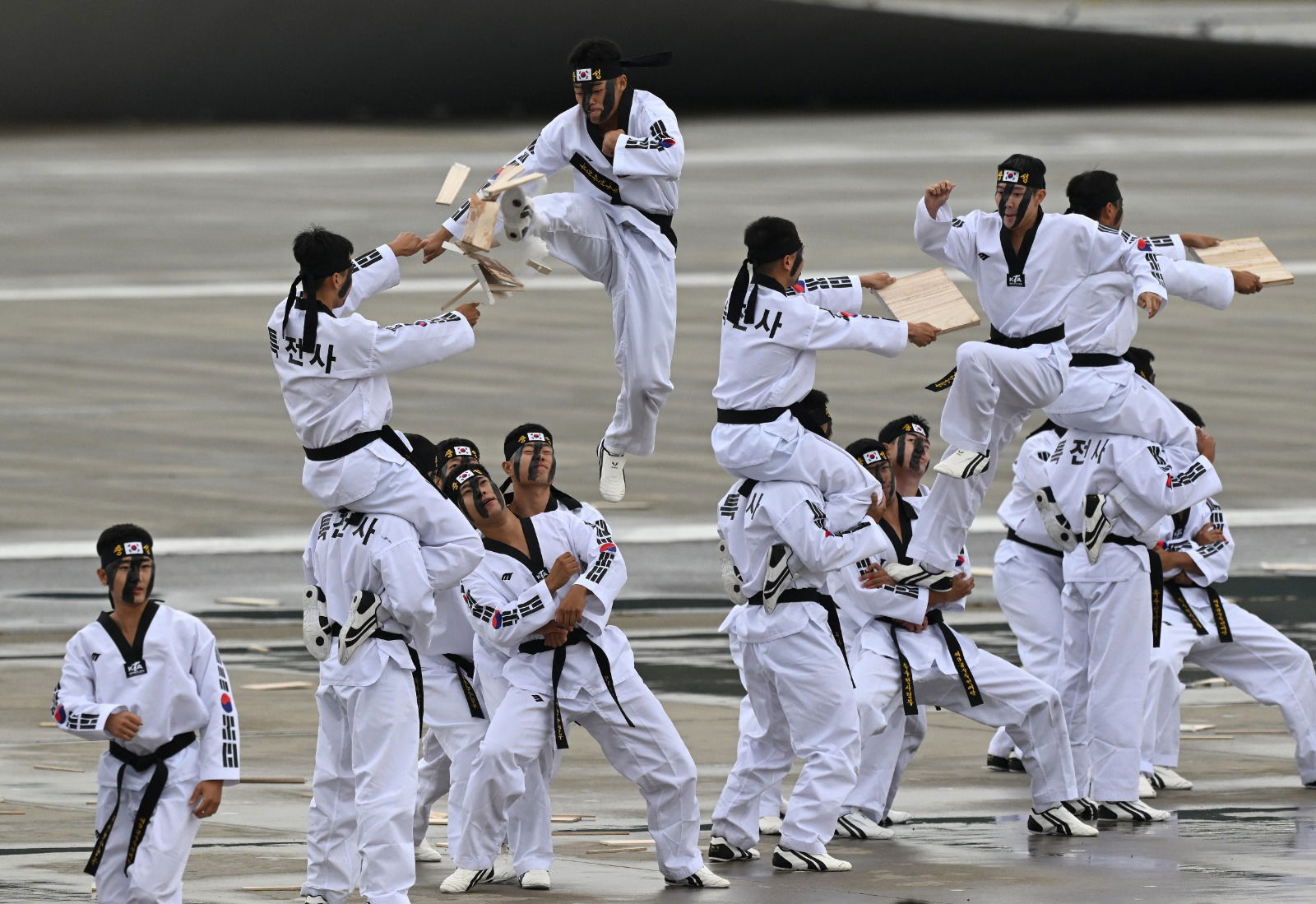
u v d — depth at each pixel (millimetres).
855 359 102438
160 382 94750
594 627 34688
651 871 35781
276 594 61062
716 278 121188
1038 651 43938
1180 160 177250
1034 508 43969
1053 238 38094
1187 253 42125
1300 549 67562
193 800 30000
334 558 32562
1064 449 40875
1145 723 42281
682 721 48000
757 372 35688
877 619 39125
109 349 102250
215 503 72562
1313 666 46562
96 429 84750
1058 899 32156
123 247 133375
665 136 35625
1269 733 48000
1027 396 37812
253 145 192625
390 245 33125
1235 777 43750
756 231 35594
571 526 35344
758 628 36219
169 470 77625
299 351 31828
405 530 32250
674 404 90500
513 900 33750
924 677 38594
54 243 134500
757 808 37219
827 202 151625
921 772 45000
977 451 37594
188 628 30234
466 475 34719
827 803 35750
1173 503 39938
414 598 31984
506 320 110875
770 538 36062
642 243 36906
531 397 90812
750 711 38594
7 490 74000
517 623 34156
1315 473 78438
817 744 36125
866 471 36500
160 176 168500
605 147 35812
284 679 51938
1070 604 41656
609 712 34500
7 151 187500
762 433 35625
